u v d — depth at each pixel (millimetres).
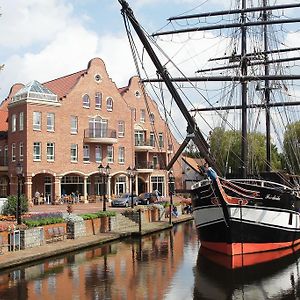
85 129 47844
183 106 17922
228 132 36875
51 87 50281
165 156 58188
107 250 22641
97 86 49438
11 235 20281
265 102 29781
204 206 20688
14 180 44562
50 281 15828
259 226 20500
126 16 15742
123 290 14602
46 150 44250
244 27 25219
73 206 41406
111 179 51312
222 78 22750
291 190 22453
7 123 50750
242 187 20312
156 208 36250
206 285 15211
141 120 55875
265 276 16609
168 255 21109
